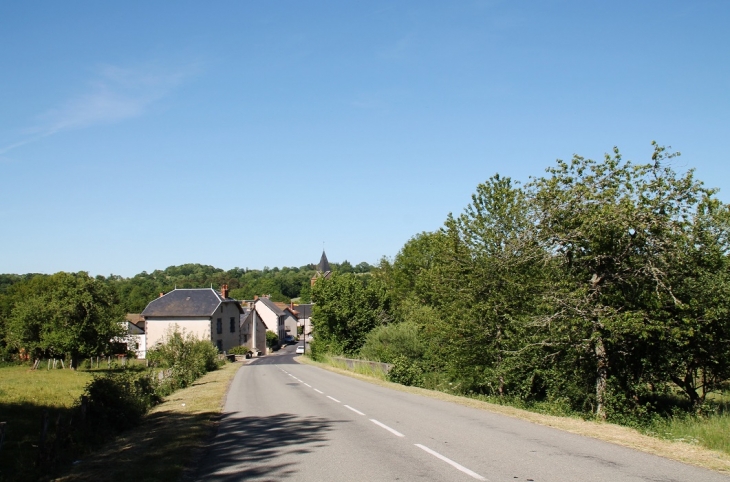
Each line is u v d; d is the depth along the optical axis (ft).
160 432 43.70
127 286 458.09
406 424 43.21
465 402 59.93
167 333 123.95
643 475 24.68
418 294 183.01
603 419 55.42
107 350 174.91
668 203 55.88
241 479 26.37
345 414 51.06
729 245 57.52
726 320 56.70
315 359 196.44
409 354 124.26
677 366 60.49
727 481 23.43
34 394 80.74
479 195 89.45
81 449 37.70
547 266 65.46
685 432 37.11
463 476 25.23
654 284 56.80
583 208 59.93
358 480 25.31
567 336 59.82
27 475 30.86
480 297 86.17
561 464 27.27
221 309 257.75
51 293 171.22
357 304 191.83
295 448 34.35
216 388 89.25
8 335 187.01
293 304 503.61
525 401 77.51
